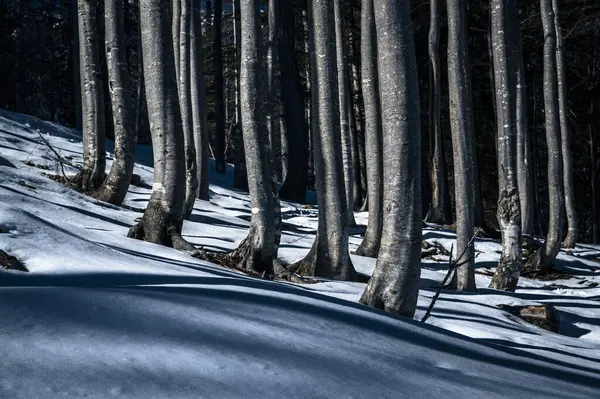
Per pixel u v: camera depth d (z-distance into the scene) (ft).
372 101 44.27
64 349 7.64
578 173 114.01
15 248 16.35
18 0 113.70
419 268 21.03
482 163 100.63
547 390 10.75
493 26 40.98
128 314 9.86
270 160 31.55
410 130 20.77
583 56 100.07
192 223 42.09
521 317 30.53
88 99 46.65
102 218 37.32
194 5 60.18
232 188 74.23
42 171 48.19
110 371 7.13
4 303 9.45
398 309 20.77
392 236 20.85
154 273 17.10
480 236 64.23
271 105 69.56
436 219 70.28
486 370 11.72
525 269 51.96
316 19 33.14
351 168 53.67
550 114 54.44
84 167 46.85
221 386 7.19
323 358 9.34
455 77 37.88
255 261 30.71
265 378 7.72
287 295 15.06
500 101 40.47
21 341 7.71
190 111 47.24
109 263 17.34
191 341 8.82
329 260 33.12
